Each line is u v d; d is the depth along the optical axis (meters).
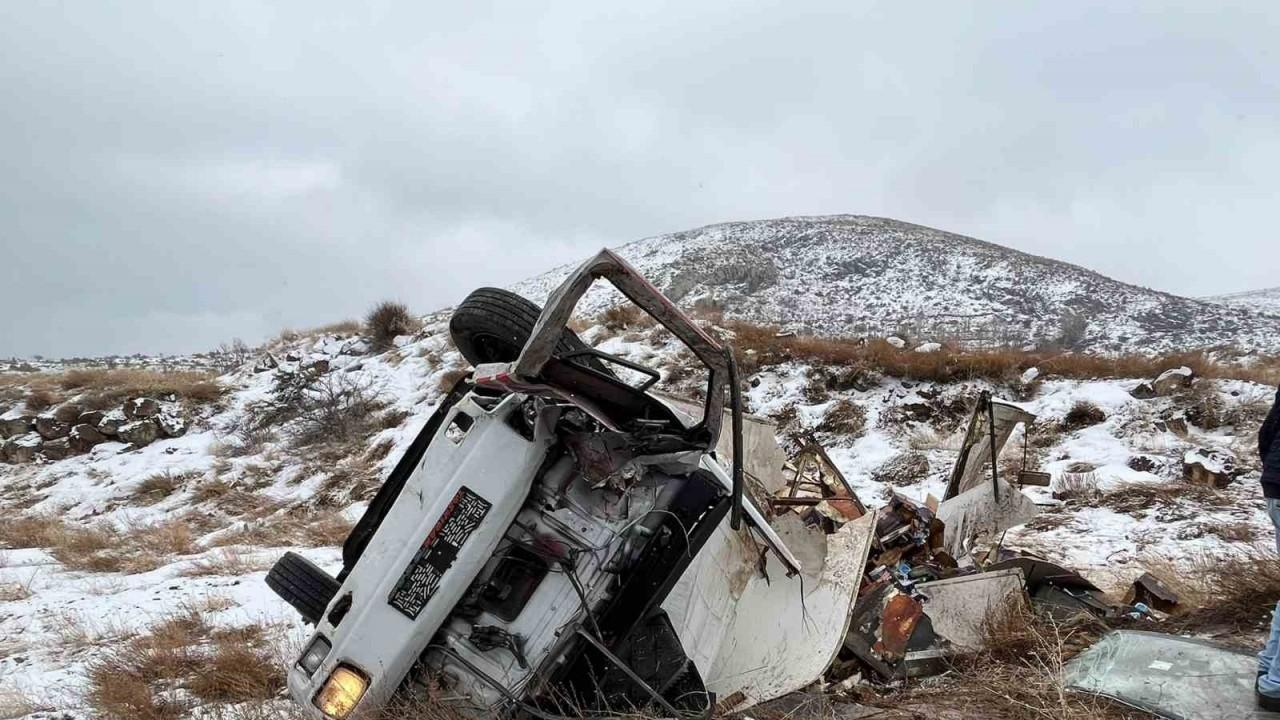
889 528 5.84
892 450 12.08
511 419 3.78
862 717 4.00
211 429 18.23
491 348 4.73
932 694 4.21
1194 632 4.69
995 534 6.21
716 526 3.98
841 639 4.28
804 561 4.73
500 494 3.68
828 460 6.79
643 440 3.85
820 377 14.09
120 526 13.16
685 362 15.01
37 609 7.60
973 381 13.45
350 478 14.23
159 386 19.45
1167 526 8.41
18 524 12.38
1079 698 3.86
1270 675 3.49
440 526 3.66
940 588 4.80
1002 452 11.45
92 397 19.22
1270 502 3.72
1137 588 5.58
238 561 9.01
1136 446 11.06
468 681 3.67
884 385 13.75
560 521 3.86
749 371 14.73
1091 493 9.67
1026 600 4.88
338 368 19.97
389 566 3.66
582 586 3.79
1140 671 4.00
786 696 4.29
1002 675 4.29
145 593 7.86
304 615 4.60
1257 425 11.27
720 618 4.29
